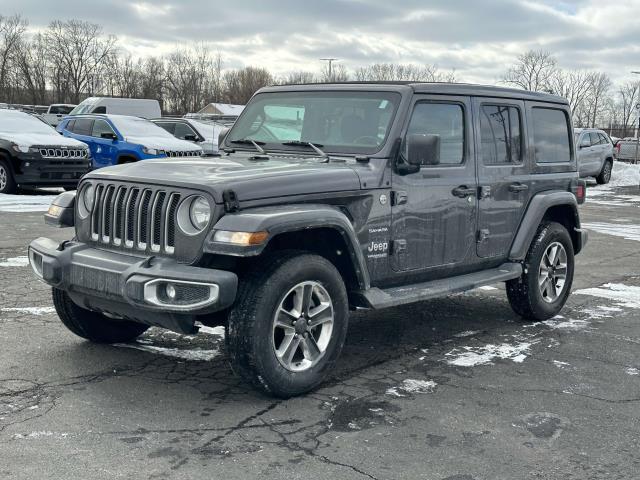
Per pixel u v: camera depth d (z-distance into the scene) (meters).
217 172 4.53
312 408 4.38
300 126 5.57
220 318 4.59
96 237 4.73
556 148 6.83
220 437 3.92
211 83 81.06
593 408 4.52
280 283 4.29
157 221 4.41
